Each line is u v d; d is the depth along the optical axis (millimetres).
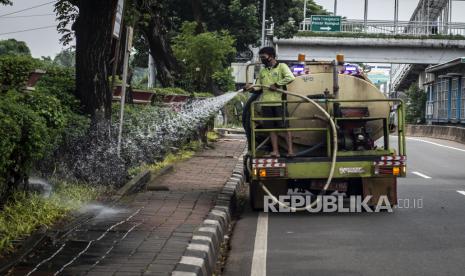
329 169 10977
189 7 40281
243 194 13805
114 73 12805
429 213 11258
